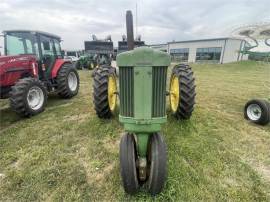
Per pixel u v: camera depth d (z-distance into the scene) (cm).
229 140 314
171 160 246
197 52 2927
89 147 288
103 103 345
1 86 396
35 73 460
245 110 412
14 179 225
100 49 1291
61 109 460
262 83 966
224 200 194
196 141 299
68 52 2302
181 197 195
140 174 193
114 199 196
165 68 175
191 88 326
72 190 208
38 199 200
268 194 204
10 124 382
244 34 696
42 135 329
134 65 170
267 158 269
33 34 483
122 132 329
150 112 178
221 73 1538
